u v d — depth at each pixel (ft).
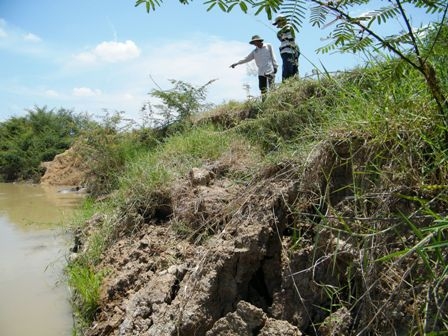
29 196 48.62
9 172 74.28
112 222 19.13
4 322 15.37
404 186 9.19
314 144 12.18
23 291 18.12
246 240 11.18
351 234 8.81
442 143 9.35
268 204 12.00
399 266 8.39
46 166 69.67
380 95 10.61
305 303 9.82
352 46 7.00
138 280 14.06
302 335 9.37
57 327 14.85
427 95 9.66
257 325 9.53
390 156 10.02
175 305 11.09
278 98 20.48
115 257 16.87
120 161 34.71
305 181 11.68
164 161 21.74
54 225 29.53
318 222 10.96
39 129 82.12
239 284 10.96
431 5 6.46
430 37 8.02
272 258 11.19
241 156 18.52
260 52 30.50
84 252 18.98
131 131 37.73
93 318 14.29
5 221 33.06
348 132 11.02
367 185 10.17
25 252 23.71
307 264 10.23
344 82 14.24
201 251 12.66
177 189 17.51
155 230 16.74
